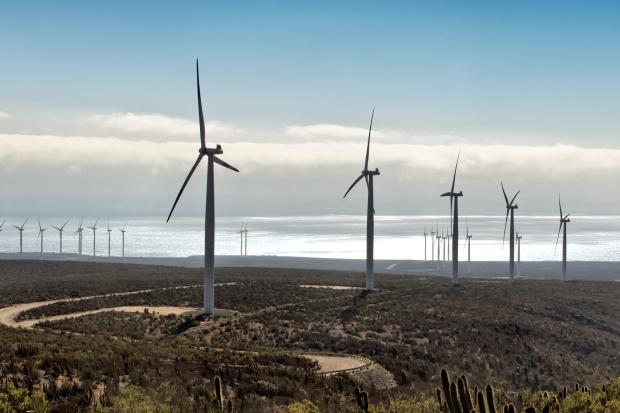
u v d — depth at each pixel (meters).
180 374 42.81
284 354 57.47
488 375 68.38
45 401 31.11
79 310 94.62
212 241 88.25
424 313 92.31
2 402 28.97
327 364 55.84
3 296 111.38
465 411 21.42
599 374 75.88
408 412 37.56
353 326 83.38
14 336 54.50
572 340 88.19
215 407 33.53
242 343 72.38
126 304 100.44
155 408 32.44
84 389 35.81
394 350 72.25
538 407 33.34
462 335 82.12
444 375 21.81
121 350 49.81
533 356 78.38
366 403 27.91
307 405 36.06
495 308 100.75
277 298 105.25
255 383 42.94
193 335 76.06
